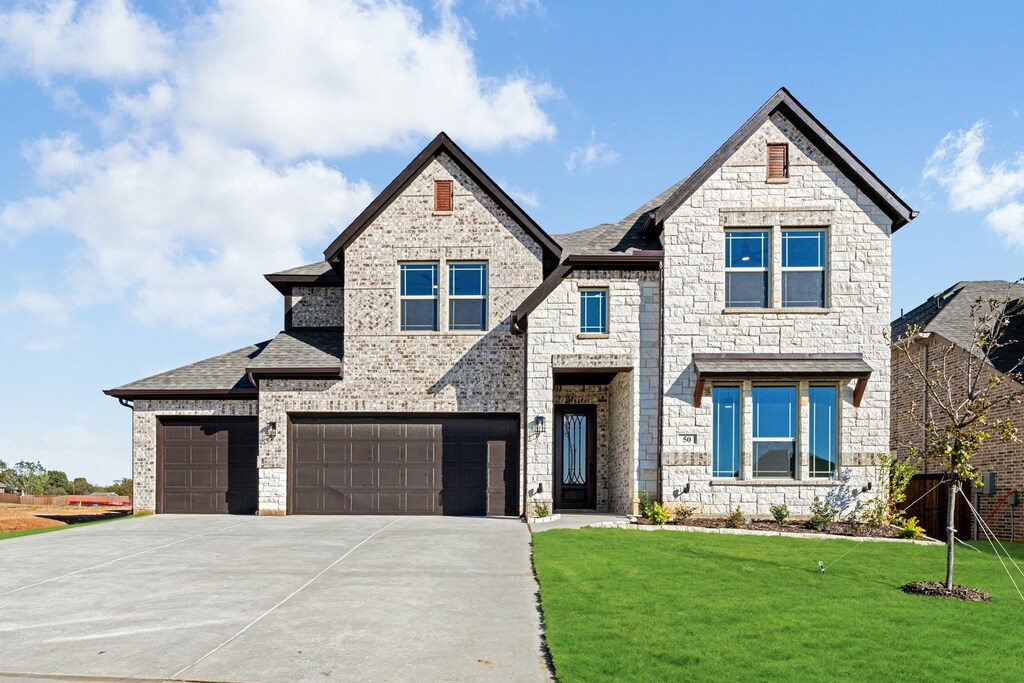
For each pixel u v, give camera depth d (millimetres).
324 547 14352
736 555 13562
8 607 10094
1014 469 19547
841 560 13500
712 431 18125
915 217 18188
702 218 18453
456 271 20562
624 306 18719
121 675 7578
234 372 22062
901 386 24469
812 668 7832
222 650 8312
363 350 20375
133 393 20922
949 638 8945
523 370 20125
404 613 9766
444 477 20250
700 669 7730
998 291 24922
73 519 23375
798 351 18172
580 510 21344
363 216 20453
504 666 7879
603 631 8867
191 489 21047
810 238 18578
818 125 18328
